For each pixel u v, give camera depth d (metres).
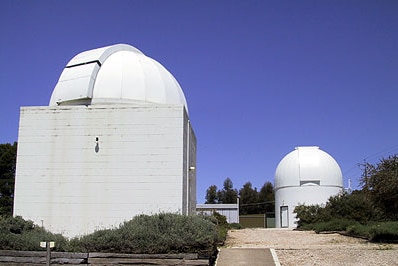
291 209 43.12
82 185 18.33
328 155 45.03
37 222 18.16
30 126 18.94
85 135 18.66
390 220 23.73
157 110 18.59
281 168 45.19
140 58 21.62
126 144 18.47
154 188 18.09
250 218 57.78
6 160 39.78
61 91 20.16
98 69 20.41
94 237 13.71
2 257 13.20
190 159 21.22
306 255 15.02
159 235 13.37
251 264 13.43
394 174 21.73
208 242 13.22
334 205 32.81
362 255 14.81
